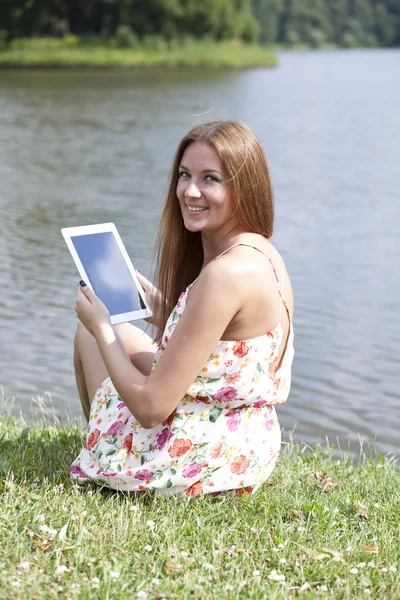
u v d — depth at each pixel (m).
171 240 3.89
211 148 3.50
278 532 3.41
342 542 3.42
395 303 9.98
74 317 9.09
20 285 10.06
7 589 2.81
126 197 15.45
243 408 3.59
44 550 3.12
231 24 67.56
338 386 7.63
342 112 31.69
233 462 3.57
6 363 7.75
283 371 3.67
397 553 3.35
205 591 2.93
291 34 136.00
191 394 3.48
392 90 42.97
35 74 49.22
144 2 61.84
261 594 2.95
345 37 142.38
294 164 20.09
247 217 3.55
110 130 24.89
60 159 19.72
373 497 4.00
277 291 3.48
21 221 13.36
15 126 25.39
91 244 3.79
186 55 61.44
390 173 19.11
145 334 4.09
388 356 8.38
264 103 34.19
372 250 12.40
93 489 3.71
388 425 6.89
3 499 3.47
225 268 3.37
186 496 3.57
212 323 3.35
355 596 2.99
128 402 3.47
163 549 3.19
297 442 6.46
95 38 60.44
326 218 14.45
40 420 5.88
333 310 9.70
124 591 2.88
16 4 58.03
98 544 3.17
